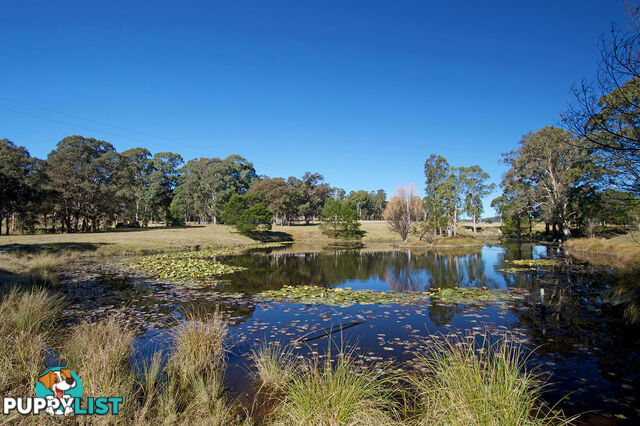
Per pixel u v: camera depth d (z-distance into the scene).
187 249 30.09
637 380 4.77
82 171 40.78
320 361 5.38
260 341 6.45
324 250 33.22
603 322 7.73
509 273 16.02
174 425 3.43
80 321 7.47
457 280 14.52
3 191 29.36
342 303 9.91
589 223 28.48
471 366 3.60
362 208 97.44
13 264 13.73
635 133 6.38
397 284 13.80
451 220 44.66
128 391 3.79
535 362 5.44
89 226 48.03
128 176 46.53
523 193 35.56
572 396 4.34
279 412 3.71
